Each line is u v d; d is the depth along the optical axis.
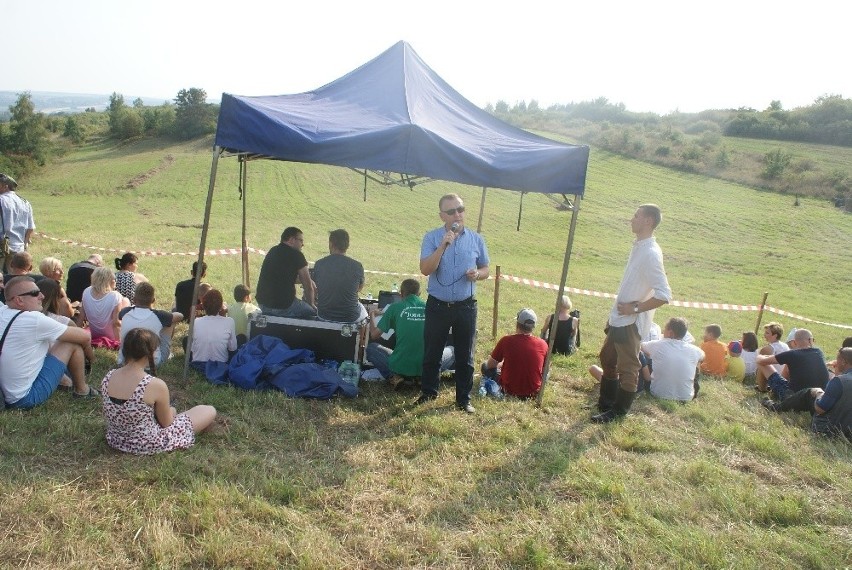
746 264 28.42
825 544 3.84
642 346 6.74
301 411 5.19
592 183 52.31
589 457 4.83
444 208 5.24
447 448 4.74
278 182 48.47
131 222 29.03
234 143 5.38
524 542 3.58
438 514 3.85
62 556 3.16
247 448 4.48
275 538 3.41
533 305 13.27
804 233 37.03
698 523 4.02
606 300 15.70
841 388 5.77
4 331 4.45
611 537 3.75
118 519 3.49
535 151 5.62
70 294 7.20
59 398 4.86
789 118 87.94
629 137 70.25
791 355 6.93
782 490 4.58
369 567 3.32
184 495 3.72
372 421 5.20
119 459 4.09
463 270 5.33
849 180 53.22
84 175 58.06
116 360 5.97
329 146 5.25
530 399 6.04
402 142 5.37
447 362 6.34
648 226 5.32
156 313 5.80
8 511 3.43
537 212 39.25
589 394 6.50
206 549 3.29
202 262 5.69
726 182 55.22
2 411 4.47
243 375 5.55
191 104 91.19
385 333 6.43
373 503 3.92
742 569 3.51
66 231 22.19
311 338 6.13
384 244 27.28
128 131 93.94
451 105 6.79
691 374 6.54
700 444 5.37
